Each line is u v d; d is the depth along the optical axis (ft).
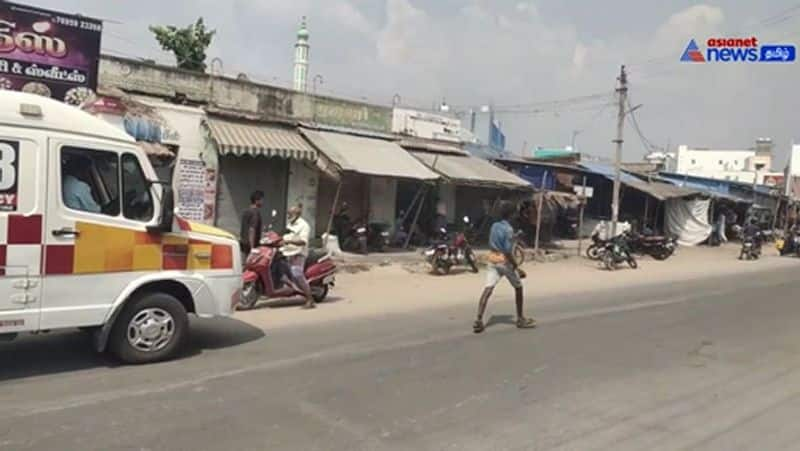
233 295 24.59
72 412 17.24
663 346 28.17
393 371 22.44
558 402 19.62
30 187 19.76
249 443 15.56
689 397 20.58
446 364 23.63
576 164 100.37
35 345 24.31
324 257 37.29
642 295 45.73
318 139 58.34
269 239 34.81
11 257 19.44
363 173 54.95
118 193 21.61
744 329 32.94
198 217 52.65
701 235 107.04
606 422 17.98
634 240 83.35
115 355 22.13
